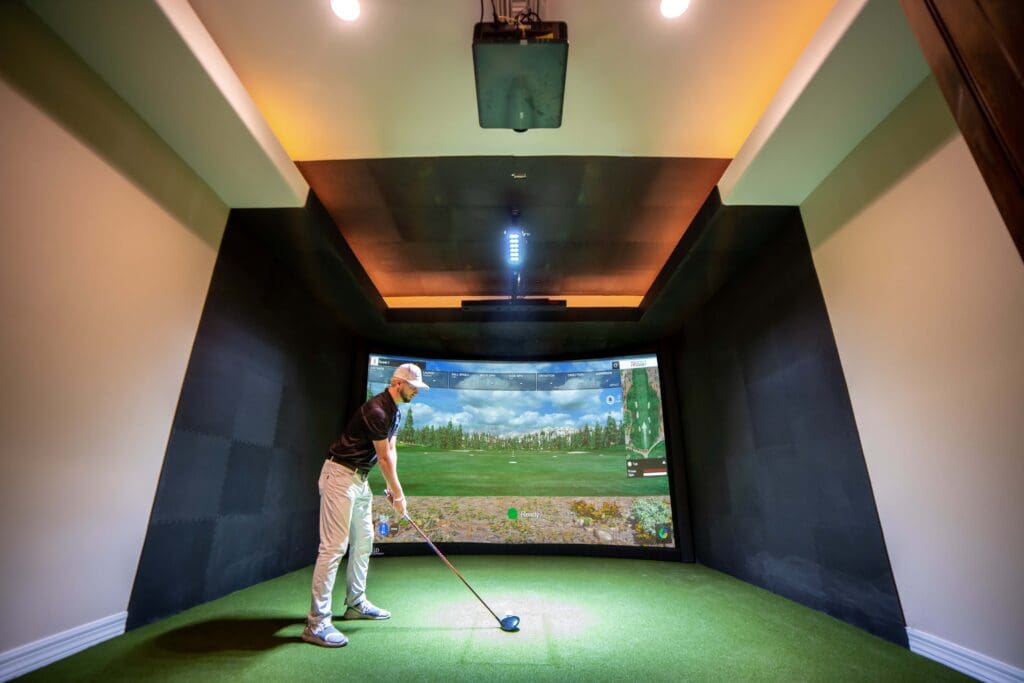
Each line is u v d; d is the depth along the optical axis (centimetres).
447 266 385
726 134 245
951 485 164
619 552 409
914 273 182
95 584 174
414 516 427
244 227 280
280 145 235
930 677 155
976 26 104
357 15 184
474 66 188
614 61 205
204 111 195
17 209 147
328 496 202
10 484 144
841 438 222
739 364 331
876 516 199
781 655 175
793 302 265
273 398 311
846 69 174
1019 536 142
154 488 204
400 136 246
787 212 265
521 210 307
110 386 182
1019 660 140
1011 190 95
